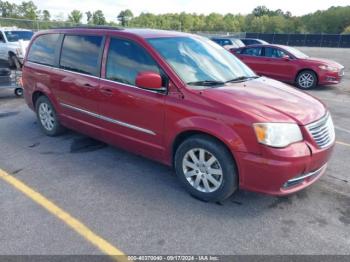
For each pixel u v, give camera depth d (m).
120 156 4.66
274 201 3.50
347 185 3.89
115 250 2.73
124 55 3.96
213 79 3.73
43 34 5.33
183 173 3.57
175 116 3.41
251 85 3.78
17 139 5.32
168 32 4.31
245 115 3.00
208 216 3.22
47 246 2.76
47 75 5.04
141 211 3.29
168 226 3.05
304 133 3.06
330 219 3.19
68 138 5.37
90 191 3.68
